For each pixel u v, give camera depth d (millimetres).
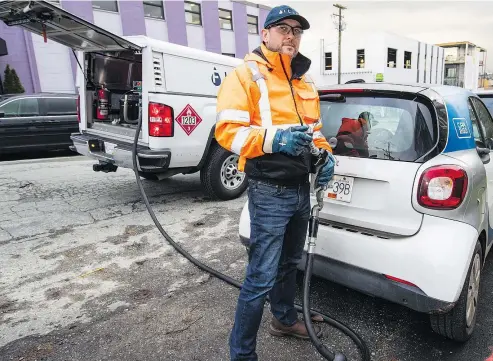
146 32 18250
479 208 2223
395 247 2037
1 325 2422
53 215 4453
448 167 2023
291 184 1830
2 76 15484
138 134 4109
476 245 2158
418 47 40562
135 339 2291
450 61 55500
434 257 1931
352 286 2227
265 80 1767
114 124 5137
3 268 3166
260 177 1808
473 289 2227
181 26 19422
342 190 2295
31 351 2186
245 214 2682
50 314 2541
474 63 57156
